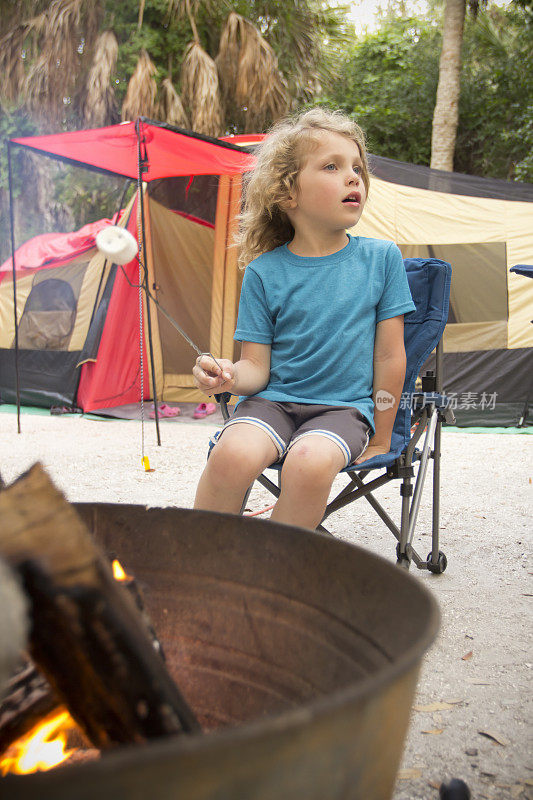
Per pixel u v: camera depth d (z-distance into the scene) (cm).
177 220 571
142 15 1042
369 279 184
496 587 205
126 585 83
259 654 93
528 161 1073
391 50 1354
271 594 92
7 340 621
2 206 1202
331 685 83
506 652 162
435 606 68
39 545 60
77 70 1064
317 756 53
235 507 152
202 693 96
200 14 1074
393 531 209
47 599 59
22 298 611
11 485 72
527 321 526
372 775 61
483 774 115
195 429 512
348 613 83
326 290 184
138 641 65
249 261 211
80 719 70
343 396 177
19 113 1150
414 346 206
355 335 179
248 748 48
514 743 124
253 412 168
